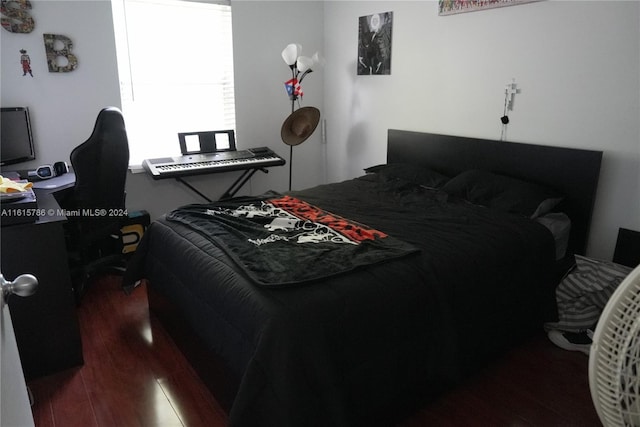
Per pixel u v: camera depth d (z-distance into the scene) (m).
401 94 3.53
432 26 3.20
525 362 2.18
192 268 1.93
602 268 2.24
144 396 1.95
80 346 2.14
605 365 0.88
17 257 1.90
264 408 1.39
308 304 1.49
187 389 1.99
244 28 3.73
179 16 3.50
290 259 1.80
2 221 1.84
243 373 1.52
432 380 1.81
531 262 2.17
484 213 2.45
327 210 2.57
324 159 4.48
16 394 0.98
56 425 1.79
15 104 2.91
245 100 3.89
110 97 3.24
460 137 3.10
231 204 2.62
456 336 1.78
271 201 2.68
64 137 3.12
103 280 3.06
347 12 3.86
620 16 2.27
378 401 1.64
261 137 4.06
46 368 2.08
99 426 1.79
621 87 2.33
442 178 3.09
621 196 2.42
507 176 2.82
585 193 2.49
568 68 2.51
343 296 1.55
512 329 2.15
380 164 3.83
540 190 2.55
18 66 2.87
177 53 3.56
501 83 2.85
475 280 1.91
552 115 2.63
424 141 3.34
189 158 3.48
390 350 1.63
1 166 2.65
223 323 1.66
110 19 3.12
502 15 2.77
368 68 3.76
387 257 1.82
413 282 1.71
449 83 3.16
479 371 2.10
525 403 1.91
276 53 3.95
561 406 1.89
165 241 2.24
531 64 2.68
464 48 3.02
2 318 0.92
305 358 1.40
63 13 2.96
